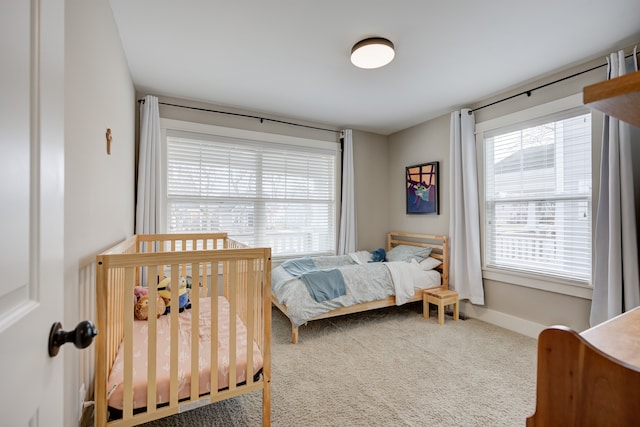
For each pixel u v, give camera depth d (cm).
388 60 229
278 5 181
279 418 168
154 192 299
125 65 238
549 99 271
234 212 359
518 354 246
